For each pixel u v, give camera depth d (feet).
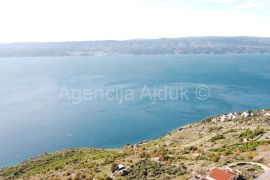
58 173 312.09
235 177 205.05
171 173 236.22
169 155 306.96
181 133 524.52
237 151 286.87
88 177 255.29
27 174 371.35
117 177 243.19
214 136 416.26
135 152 355.15
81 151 464.24
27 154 601.62
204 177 218.18
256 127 423.64
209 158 271.49
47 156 463.01
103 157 350.02
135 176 238.48
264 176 212.64
